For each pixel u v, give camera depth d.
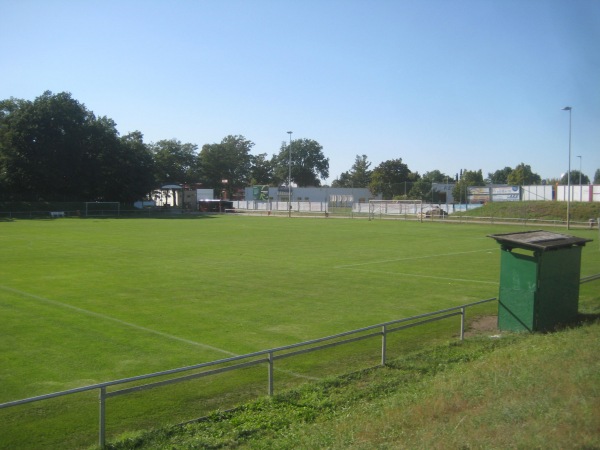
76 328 15.43
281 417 8.97
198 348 13.59
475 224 64.19
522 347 12.05
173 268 27.59
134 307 18.34
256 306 18.64
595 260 31.19
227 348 13.63
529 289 14.33
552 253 14.52
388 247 38.31
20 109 88.38
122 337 14.54
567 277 15.10
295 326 15.91
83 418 9.35
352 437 7.39
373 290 21.77
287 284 23.05
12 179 86.62
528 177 152.75
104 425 8.01
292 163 182.75
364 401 9.65
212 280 23.95
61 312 17.48
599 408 7.00
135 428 8.96
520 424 6.84
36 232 51.47
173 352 13.23
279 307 18.50
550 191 78.19
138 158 100.50
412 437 6.95
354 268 27.83
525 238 14.76
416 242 42.16
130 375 11.55
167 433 8.46
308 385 10.55
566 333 12.91
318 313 17.64
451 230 55.03
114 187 96.75
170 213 98.94
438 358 12.36
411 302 19.48
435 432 6.93
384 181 130.88
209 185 149.75
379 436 7.27
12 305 18.52
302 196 125.00
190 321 16.41
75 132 92.44
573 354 10.05
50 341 14.05
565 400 7.43
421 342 14.23
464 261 30.73
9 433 8.74
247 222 70.38
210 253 34.19
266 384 11.03
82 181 93.94
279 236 47.53
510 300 14.66
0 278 24.22
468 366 11.11
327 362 12.48
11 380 11.17
